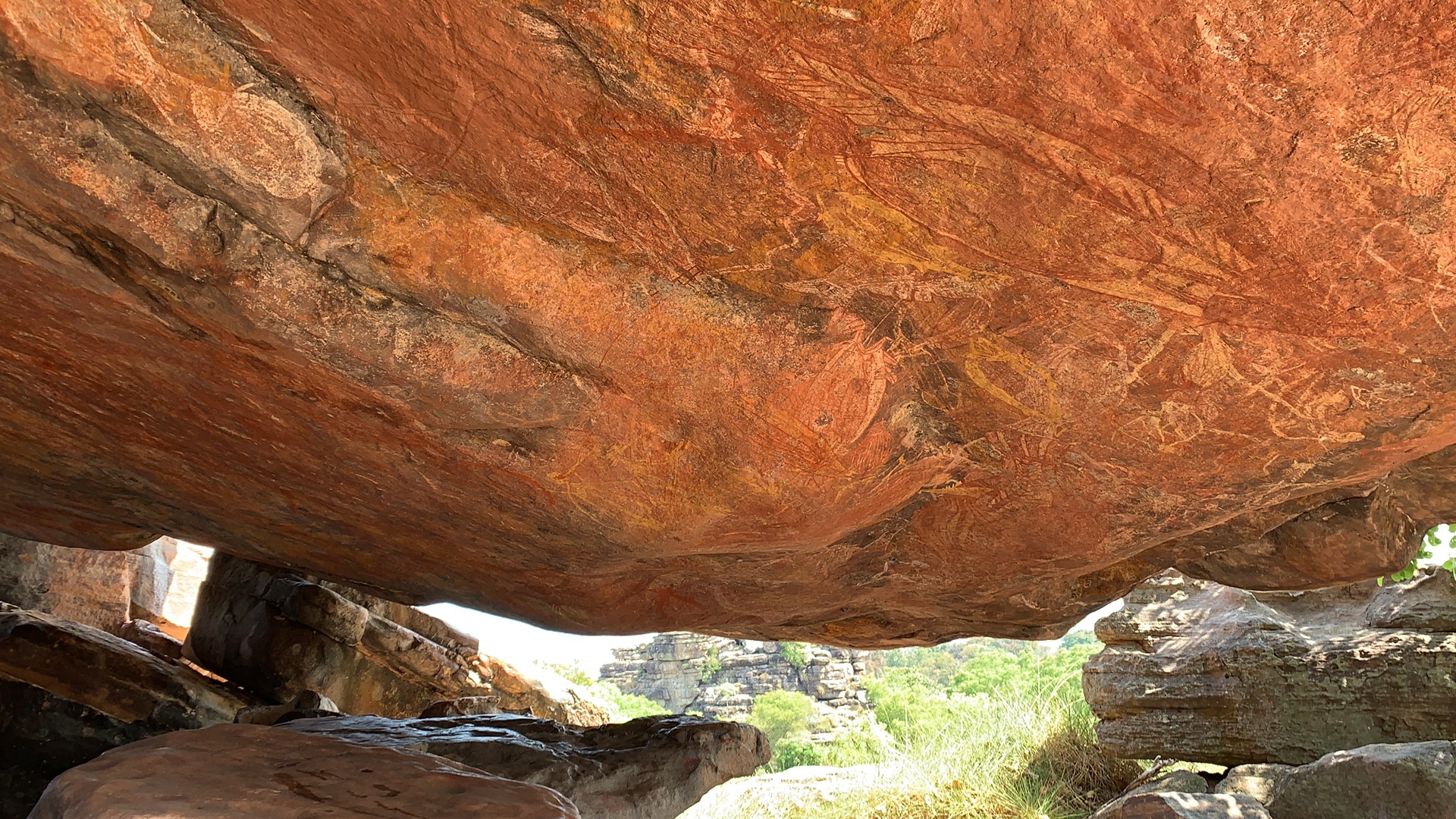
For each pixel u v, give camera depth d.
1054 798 8.95
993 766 9.77
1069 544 3.61
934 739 10.77
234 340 2.21
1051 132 1.71
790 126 1.76
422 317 2.15
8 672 5.00
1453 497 3.96
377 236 1.98
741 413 2.51
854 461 2.78
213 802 2.28
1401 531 4.11
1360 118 1.61
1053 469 3.11
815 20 1.54
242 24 1.63
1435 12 1.43
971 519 3.56
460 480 2.81
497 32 1.61
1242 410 2.58
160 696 5.40
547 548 3.22
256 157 1.76
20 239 1.93
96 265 2.01
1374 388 2.40
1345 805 6.20
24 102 1.60
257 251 1.93
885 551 3.87
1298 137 1.66
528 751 4.57
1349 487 3.86
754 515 2.85
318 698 6.01
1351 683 7.52
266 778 2.54
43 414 2.92
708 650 36.75
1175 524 3.40
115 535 4.05
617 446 2.57
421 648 7.86
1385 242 1.88
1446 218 1.80
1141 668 8.84
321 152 1.83
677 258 2.14
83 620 7.06
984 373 2.59
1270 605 8.80
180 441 2.97
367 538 3.59
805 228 2.04
